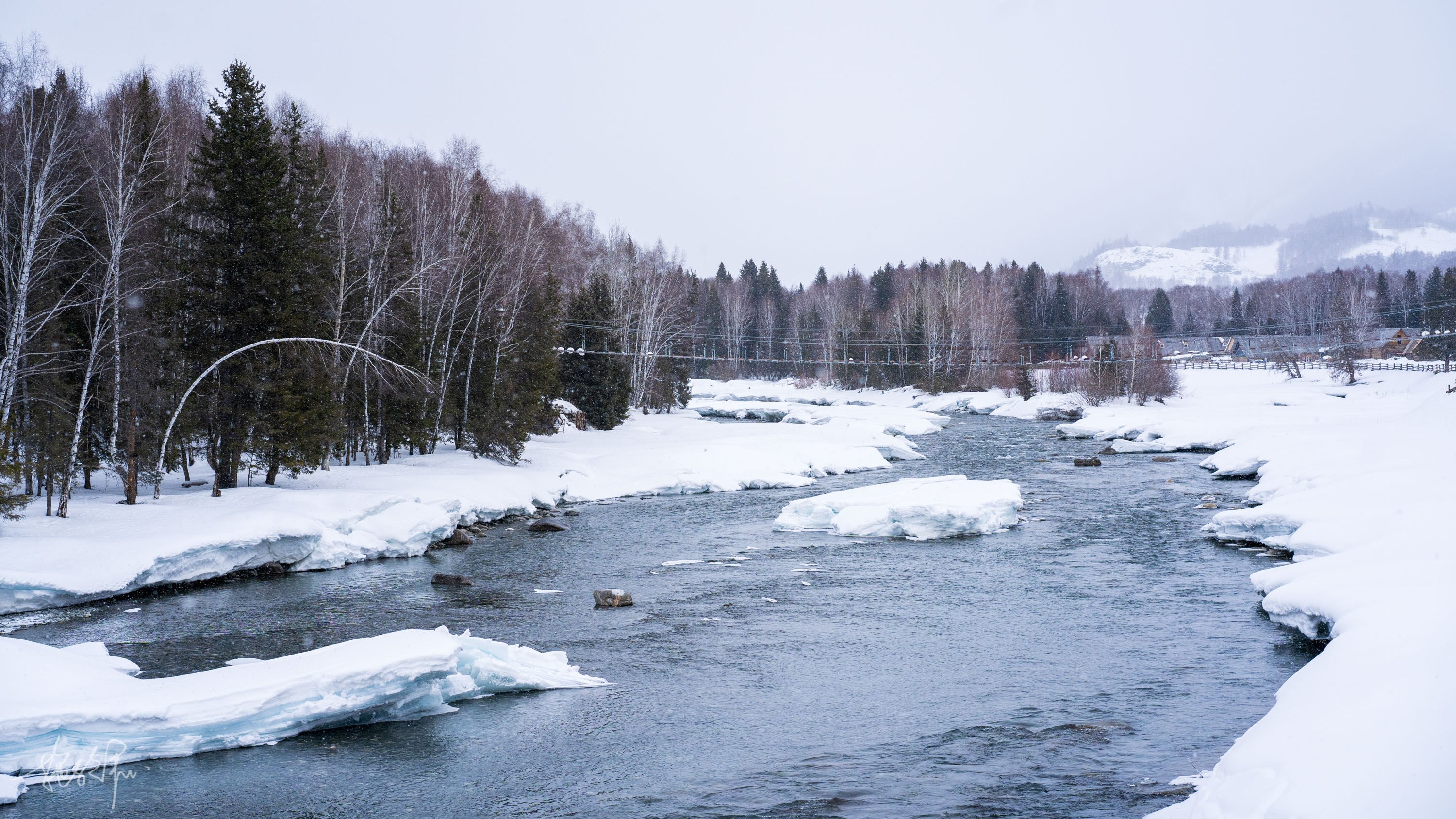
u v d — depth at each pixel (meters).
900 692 14.43
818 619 19.17
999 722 12.89
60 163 26.41
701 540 29.00
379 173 49.44
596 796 10.63
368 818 10.09
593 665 16.17
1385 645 10.10
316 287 32.50
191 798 10.62
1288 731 8.08
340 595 21.72
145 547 21.75
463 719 13.49
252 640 17.62
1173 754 11.30
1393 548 16.30
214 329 30.17
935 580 22.69
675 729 12.97
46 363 25.61
